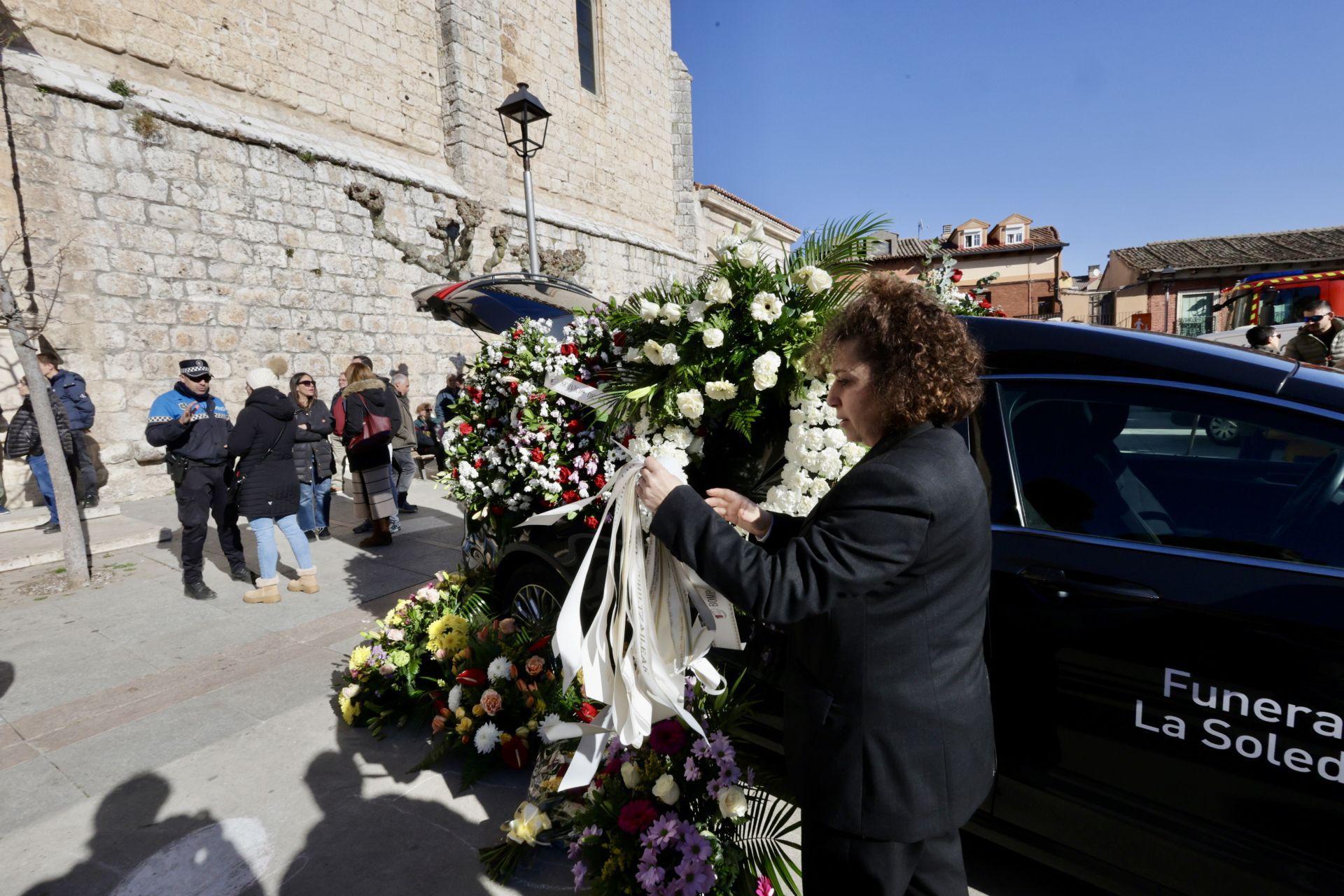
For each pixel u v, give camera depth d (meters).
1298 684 1.53
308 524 6.74
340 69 10.88
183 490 4.97
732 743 2.17
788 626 1.34
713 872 1.85
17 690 3.65
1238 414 1.81
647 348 2.21
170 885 2.26
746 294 2.11
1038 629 1.89
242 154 9.35
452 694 2.88
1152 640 1.71
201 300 8.93
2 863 2.37
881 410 1.24
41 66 7.56
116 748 3.07
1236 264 23.64
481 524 3.56
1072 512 1.95
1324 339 7.22
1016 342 2.18
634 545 1.46
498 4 13.46
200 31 9.15
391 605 4.88
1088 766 1.82
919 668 1.18
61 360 7.60
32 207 7.46
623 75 17.44
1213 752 1.63
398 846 2.42
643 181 18.42
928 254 4.06
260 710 3.39
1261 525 1.72
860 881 1.22
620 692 1.49
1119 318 25.98
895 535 1.10
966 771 1.21
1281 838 1.55
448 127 12.60
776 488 2.18
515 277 5.50
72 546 5.33
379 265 11.12
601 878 1.98
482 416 3.29
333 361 10.52
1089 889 2.20
